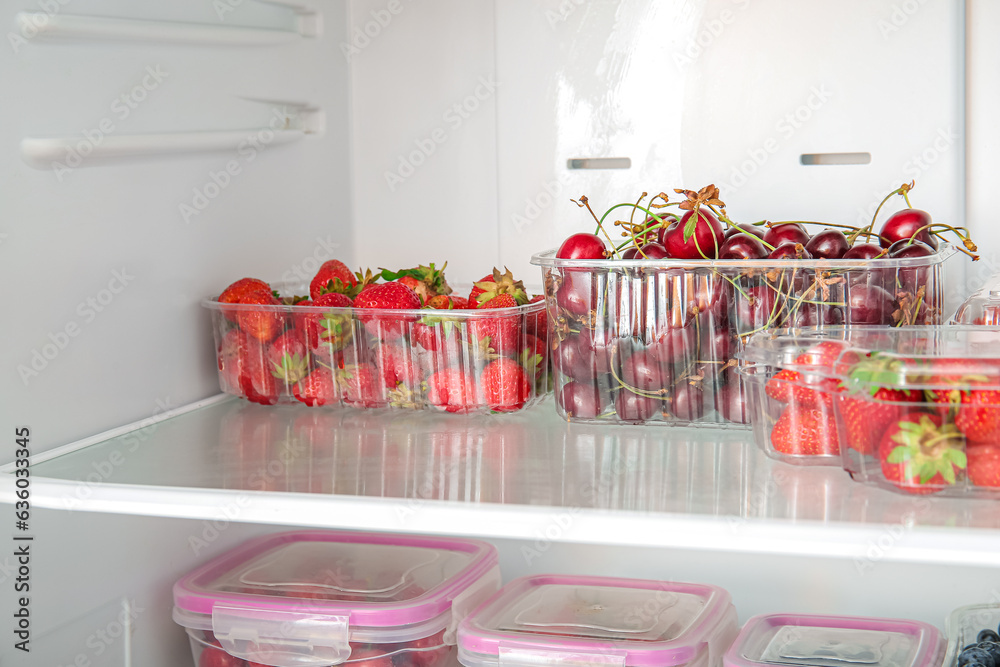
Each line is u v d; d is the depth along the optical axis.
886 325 0.93
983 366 0.75
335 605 1.05
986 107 1.24
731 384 0.97
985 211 1.26
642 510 0.77
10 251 0.94
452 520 0.80
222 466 0.94
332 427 1.10
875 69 1.27
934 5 1.24
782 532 0.73
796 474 0.86
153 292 1.14
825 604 1.29
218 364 1.20
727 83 1.33
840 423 0.82
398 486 0.86
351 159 1.53
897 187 1.28
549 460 0.93
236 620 1.07
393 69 1.50
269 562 1.21
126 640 1.10
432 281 1.23
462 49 1.46
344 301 1.14
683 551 1.34
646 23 1.36
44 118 0.98
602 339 1.00
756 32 1.32
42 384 0.98
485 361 1.08
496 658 1.03
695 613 1.11
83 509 0.89
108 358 1.07
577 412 1.03
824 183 1.31
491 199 1.48
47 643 0.99
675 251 0.98
